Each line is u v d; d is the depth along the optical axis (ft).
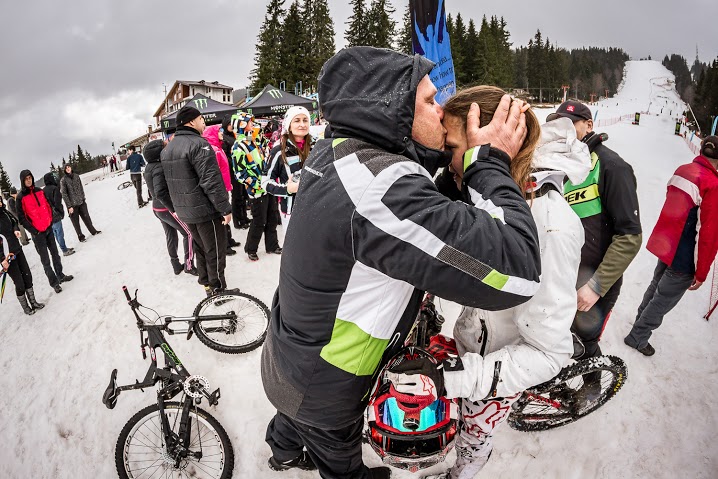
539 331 4.50
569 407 7.79
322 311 4.10
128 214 33.68
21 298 16.28
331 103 3.87
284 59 131.03
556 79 267.18
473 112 3.95
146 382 8.30
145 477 8.25
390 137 3.64
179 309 14.37
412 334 5.10
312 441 5.46
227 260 17.33
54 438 9.87
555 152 4.57
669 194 9.40
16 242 15.94
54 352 13.16
